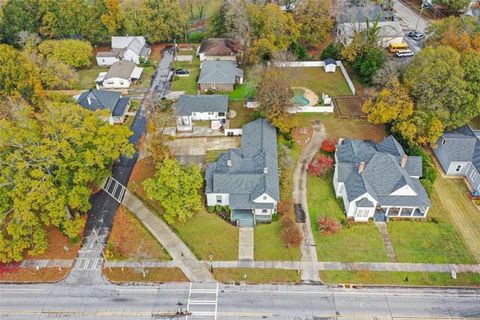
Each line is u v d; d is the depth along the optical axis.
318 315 48.12
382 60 83.94
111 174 65.12
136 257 54.66
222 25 103.19
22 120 56.88
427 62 67.94
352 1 108.69
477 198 61.66
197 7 121.12
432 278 51.81
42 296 50.59
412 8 120.69
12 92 77.06
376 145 68.44
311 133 74.56
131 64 93.56
